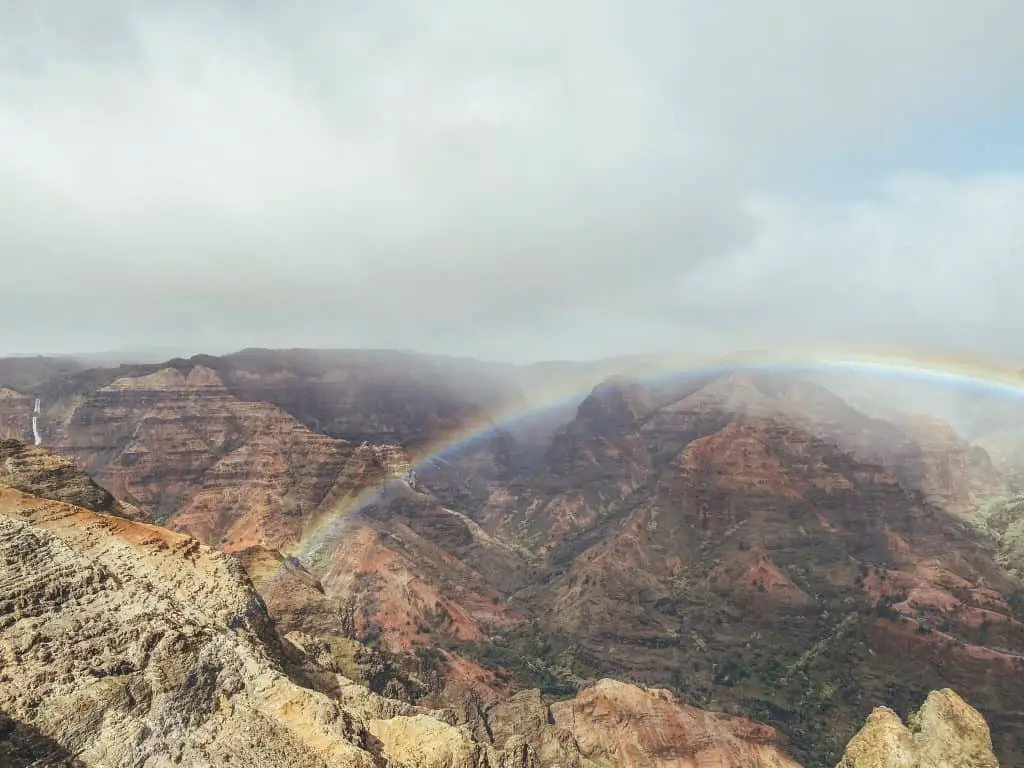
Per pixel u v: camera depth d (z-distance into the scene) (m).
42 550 40.91
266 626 55.00
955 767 59.81
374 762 38.59
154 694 34.94
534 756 67.88
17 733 29.23
